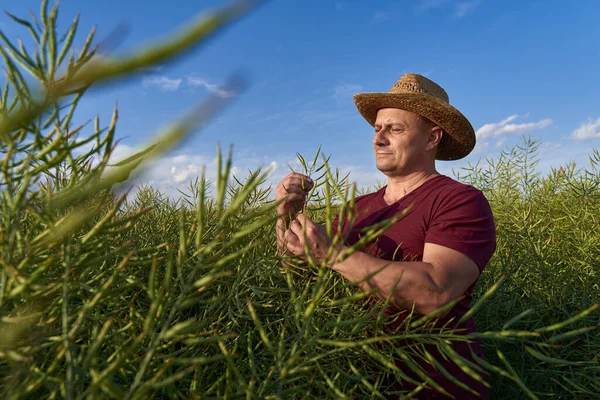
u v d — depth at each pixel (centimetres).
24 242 64
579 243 259
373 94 213
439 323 151
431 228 170
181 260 64
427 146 210
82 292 88
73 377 61
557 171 344
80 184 56
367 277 78
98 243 66
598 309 204
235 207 57
